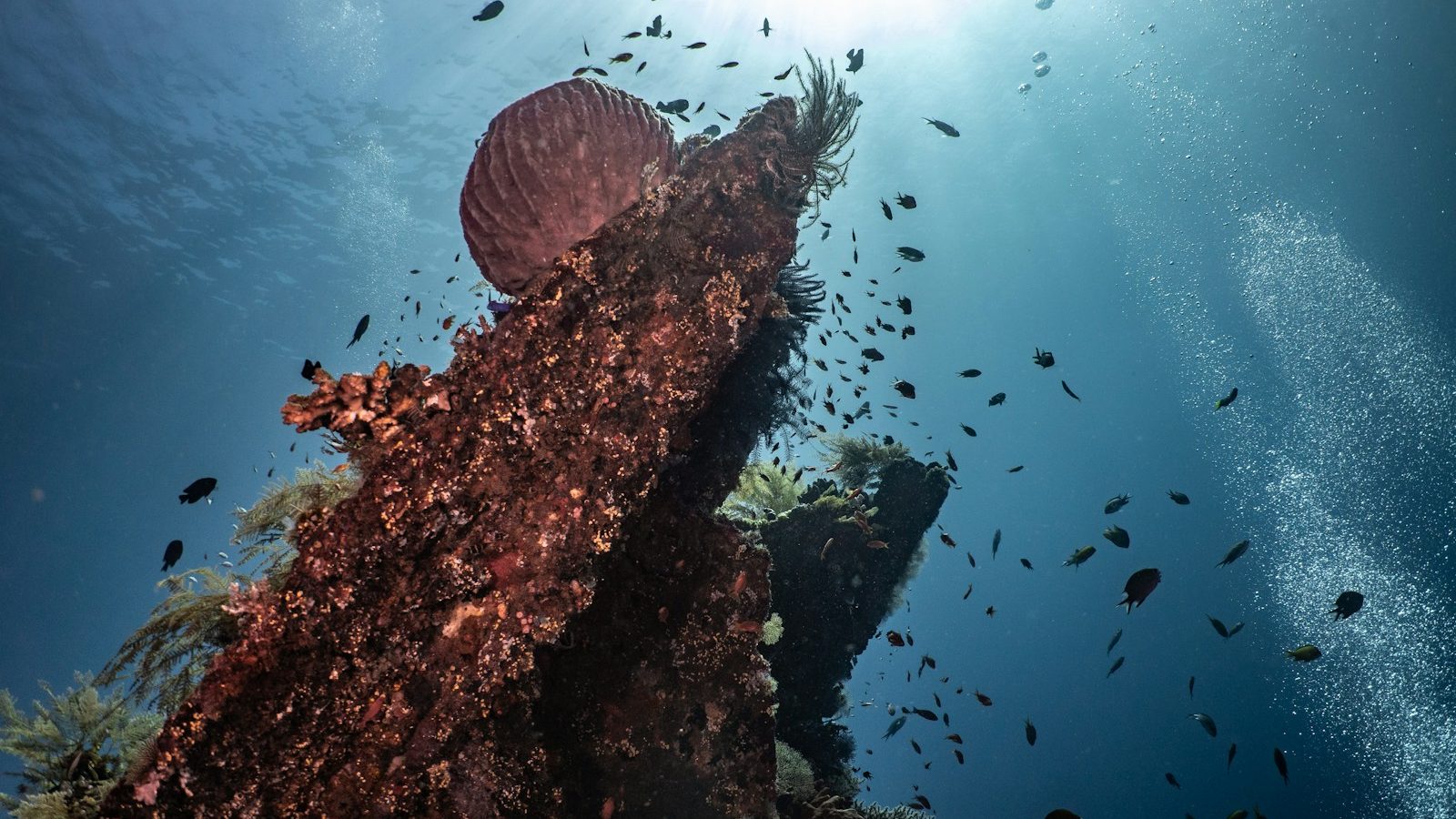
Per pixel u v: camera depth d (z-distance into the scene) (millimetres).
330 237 33375
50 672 44219
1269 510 40781
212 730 2170
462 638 2500
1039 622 52344
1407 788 29188
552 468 2617
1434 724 28969
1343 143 32094
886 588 5445
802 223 3699
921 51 25828
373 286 36844
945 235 38875
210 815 2150
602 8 22344
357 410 2428
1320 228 34625
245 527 4215
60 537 45906
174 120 26500
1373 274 34125
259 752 2225
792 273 3814
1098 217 39500
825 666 5246
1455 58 28328
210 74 24875
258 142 27844
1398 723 29953
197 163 28500
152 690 3941
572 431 2656
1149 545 50562
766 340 3609
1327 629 34000
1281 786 36750
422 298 37656
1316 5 27922
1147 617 48656
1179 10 27328
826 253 37906
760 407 3641
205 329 39906
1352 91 30531
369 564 2379
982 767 47156
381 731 2398
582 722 3037
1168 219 38312
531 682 2857
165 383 42906
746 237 3021
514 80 25375
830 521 5344
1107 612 50312
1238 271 38625
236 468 48531
